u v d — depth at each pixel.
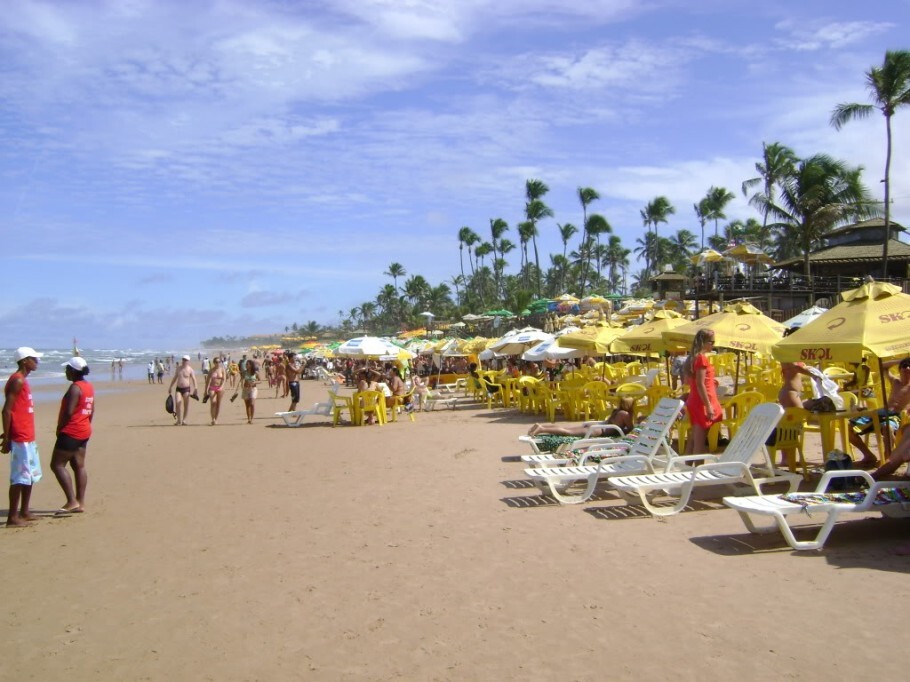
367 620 4.49
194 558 6.11
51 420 23.53
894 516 5.46
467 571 5.38
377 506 7.79
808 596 4.50
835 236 45.19
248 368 18.25
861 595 4.47
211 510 8.02
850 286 38.75
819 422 8.09
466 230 98.69
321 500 8.27
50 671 3.97
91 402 8.30
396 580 5.25
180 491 9.27
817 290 38.44
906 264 41.50
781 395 8.00
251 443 14.09
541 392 16.75
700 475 6.69
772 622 4.12
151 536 6.96
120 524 7.54
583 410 15.42
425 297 119.00
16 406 7.70
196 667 3.93
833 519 5.41
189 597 5.10
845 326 6.86
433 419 17.66
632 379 15.63
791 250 64.62
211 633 4.41
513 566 5.45
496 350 21.92
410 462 10.73
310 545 6.33
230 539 6.68
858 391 9.49
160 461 12.10
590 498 7.66
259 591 5.15
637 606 4.49
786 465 8.57
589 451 8.42
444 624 4.37
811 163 40.34
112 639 4.40
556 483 7.65
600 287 100.31
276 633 4.36
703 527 6.26
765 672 3.53
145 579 5.59
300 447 13.17
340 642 4.18
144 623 4.64
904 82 33.34
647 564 5.32
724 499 5.74
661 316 13.57
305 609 4.74
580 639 4.04
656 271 87.94
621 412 10.19
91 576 5.75
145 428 18.09
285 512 7.71
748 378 15.27
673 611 4.38
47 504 8.78
